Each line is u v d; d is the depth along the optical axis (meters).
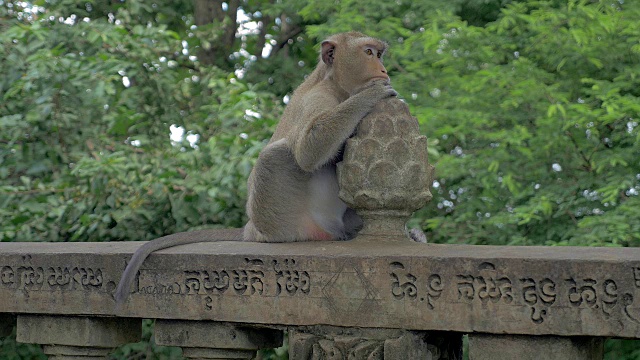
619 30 10.48
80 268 5.89
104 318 6.00
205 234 6.24
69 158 9.98
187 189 9.02
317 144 5.57
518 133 10.26
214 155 9.15
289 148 5.90
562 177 10.89
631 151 10.23
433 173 5.68
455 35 11.34
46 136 9.93
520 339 4.76
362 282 5.07
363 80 5.98
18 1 11.40
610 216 9.61
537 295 4.66
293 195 5.95
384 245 5.36
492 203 11.17
